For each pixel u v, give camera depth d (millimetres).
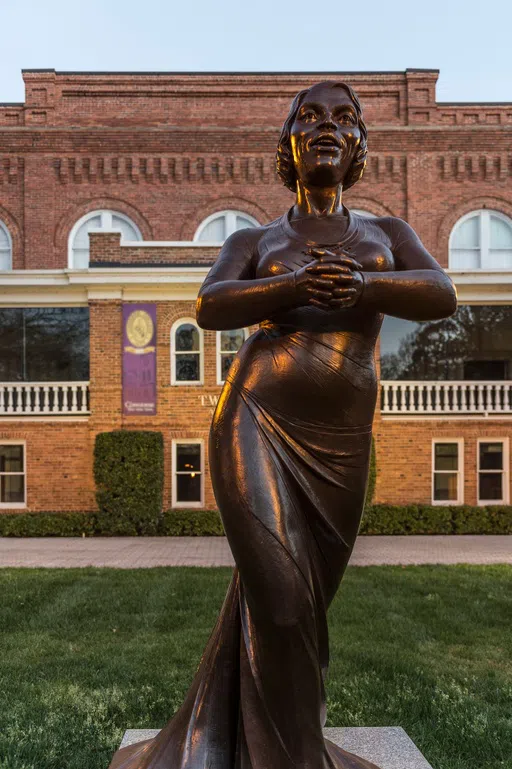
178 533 16812
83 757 4082
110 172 23609
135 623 7617
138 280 17672
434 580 10211
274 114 24078
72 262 23672
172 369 18000
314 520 2203
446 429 18422
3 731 4531
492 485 18625
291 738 2098
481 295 19109
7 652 6504
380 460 18391
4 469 18297
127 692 5312
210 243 19109
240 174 23781
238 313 2070
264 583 2053
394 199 24016
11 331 19797
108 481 16781
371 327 2250
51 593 9227
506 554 13586
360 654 6348
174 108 23953
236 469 2127
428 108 24062
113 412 17828
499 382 18531
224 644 2365
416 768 2740
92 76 23781
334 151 2297
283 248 2295
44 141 23500
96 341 17922
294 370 2158
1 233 23703
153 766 2381
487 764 4070
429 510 17344
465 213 24047
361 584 9867
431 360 20391
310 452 2184
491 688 5473
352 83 24172
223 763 2266
